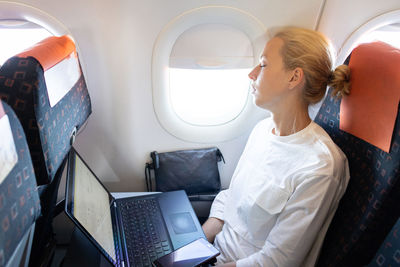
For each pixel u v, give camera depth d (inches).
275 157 40.8
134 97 50.9
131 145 55.6
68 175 32.2
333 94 37.2
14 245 19.7
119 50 46.2
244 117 56.7
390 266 29.0
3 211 17.9
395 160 28.2
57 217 55.0
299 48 35.5
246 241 42.2
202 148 58.6
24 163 21.0
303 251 34.5
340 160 34.3
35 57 25.5
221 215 49.1
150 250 37.3
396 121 28.6
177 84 51.9
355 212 32.4
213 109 55.6
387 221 30.1
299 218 34.3
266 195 39.5
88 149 54.6
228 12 44.9
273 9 46.3
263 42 48.7
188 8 44.1
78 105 39.3
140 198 47.4
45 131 26.5
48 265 35.4
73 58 38.1
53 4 41.2
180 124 55.2
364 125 33.3
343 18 48.0
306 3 46.6
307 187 34.0
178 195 49.1
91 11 42.4
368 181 31.6
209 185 58.1
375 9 46.9
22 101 24.4
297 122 39.3
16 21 42.3
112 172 57.8
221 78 52.7
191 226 42.4
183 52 48.5
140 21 44.3
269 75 37.6
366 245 31.8
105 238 34.0
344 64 38.5
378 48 33.4
